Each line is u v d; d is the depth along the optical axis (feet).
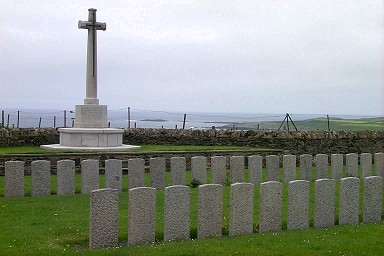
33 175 52.29
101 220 33.65
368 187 42.80
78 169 68.18
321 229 39.50
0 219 39.93
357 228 39.47
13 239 33.99
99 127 79.10
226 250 32.22
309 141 86.69
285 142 86.07
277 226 39.55
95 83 79.71
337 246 33.65
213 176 60.75
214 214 37.24
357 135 89.30
